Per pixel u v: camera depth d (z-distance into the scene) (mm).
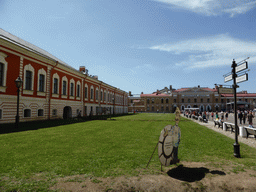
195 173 4641
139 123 19734
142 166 5078
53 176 4320
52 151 6645
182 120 25703
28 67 18922
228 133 12641
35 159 5629
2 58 15797
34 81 19828
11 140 8789
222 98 76000
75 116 29031
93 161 5480
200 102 77500
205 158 6031
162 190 3783
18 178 4199
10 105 16656
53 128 14086
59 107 24453
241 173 4660
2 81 15961
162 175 4457
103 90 42844
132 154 6293
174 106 80250
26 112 19125
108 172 4586
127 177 4293
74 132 11812
